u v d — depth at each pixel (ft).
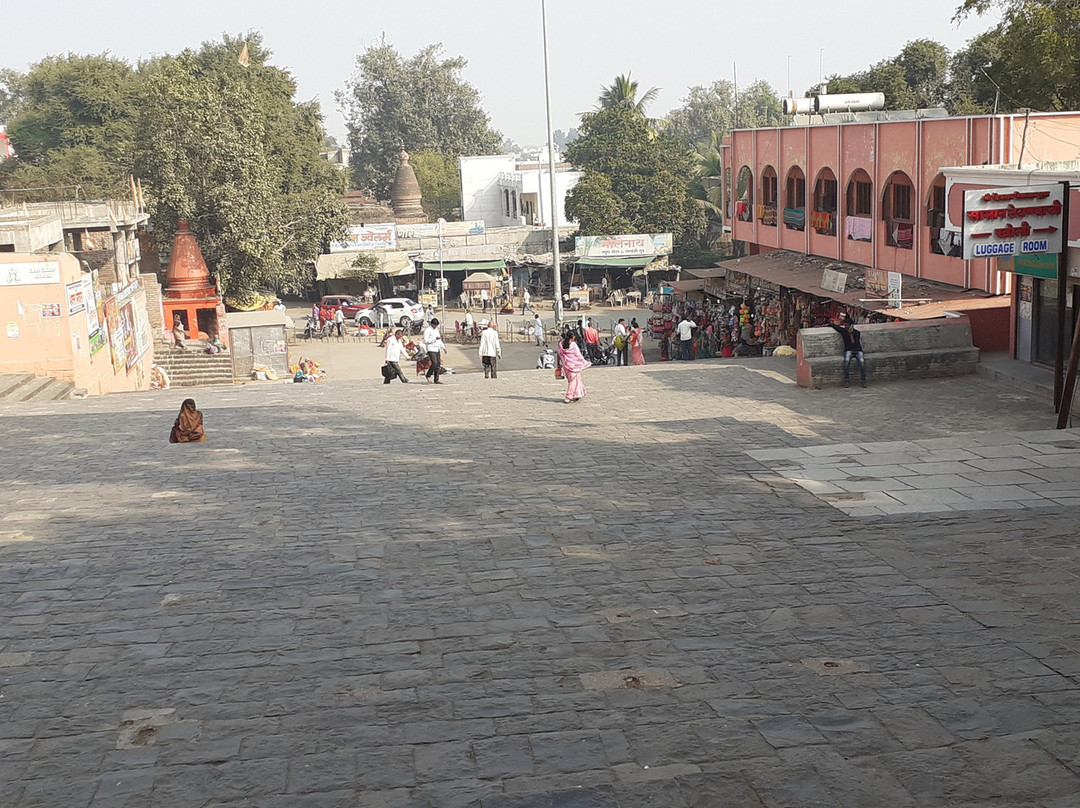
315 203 173.37
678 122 354.95
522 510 34.99
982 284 77.66
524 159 326.03
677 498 35.81
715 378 70.28
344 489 40.09
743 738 16.10
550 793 14.49
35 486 42.86
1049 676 18.12
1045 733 15.70
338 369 132.05
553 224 137.59
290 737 16.99
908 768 14.76
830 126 103.71
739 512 33.19
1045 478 35.42
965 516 31.32
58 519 36.45
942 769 14.69
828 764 15.03
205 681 19.88
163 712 18.30
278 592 26.17
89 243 117.08
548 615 23.26
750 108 346.54
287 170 185.37
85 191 169.07
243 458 47.88
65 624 24.08
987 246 49.93
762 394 63.16
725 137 139.23
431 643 21.63
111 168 191.72
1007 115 76.48
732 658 19.88
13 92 241.35
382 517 34.86
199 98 149.38
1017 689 17.58
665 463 42.68
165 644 22.29
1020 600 22.84
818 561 27.02
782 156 117.50
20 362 84.84
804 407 58.23
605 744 16.14
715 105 352.69
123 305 107.55
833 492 35.19
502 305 191.83
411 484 40.60
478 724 17.20
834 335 64.75
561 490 38.14
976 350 66.33
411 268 210.79
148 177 154.71
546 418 57.11
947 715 16.61
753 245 130.93
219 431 56.29
